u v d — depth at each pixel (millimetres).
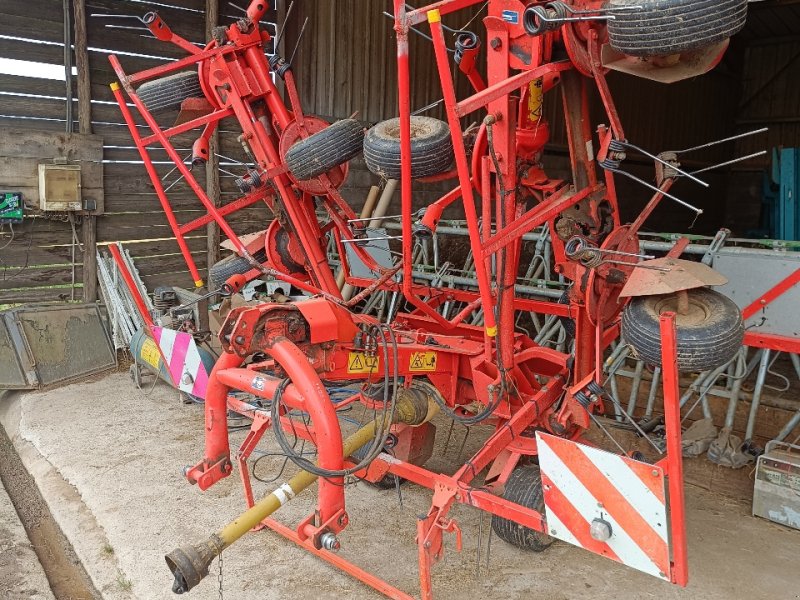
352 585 2818
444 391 3395
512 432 2932
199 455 4098
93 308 5797
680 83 13328
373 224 6508
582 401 2869
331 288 4305
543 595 2758
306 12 6977
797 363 4031
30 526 3498
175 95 4340
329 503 2416
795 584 2859
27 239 5594
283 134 4070
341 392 5176
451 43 8648
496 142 2812
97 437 4367
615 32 2193
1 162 5348
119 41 5895
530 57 2660
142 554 3031
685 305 2494
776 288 3533
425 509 3504
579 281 2896
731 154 15203
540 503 2875
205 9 6355
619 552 2129
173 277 6527
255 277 4527
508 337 3068
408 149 2428
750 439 4090
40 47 5492
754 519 3441
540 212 2826
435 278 5461
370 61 7703
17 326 5273
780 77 13750
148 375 5656
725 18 2055
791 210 9180
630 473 2051
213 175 6578
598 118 10984
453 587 2805
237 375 2789
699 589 2811
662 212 13562
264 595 2742
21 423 4664
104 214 5988
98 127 5883
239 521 2369
